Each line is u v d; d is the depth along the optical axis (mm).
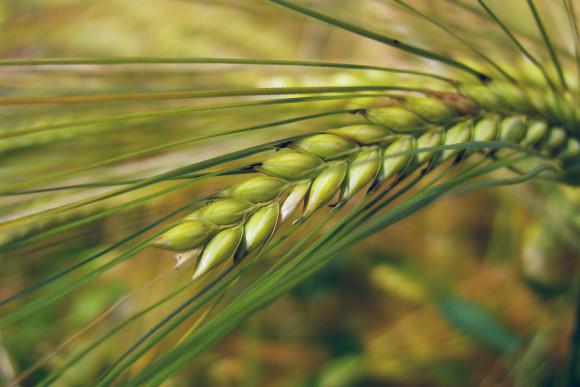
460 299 323
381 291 344
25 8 326
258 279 200
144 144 239
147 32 331
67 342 197
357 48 332
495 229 350
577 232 292
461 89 215
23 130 185
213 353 323
